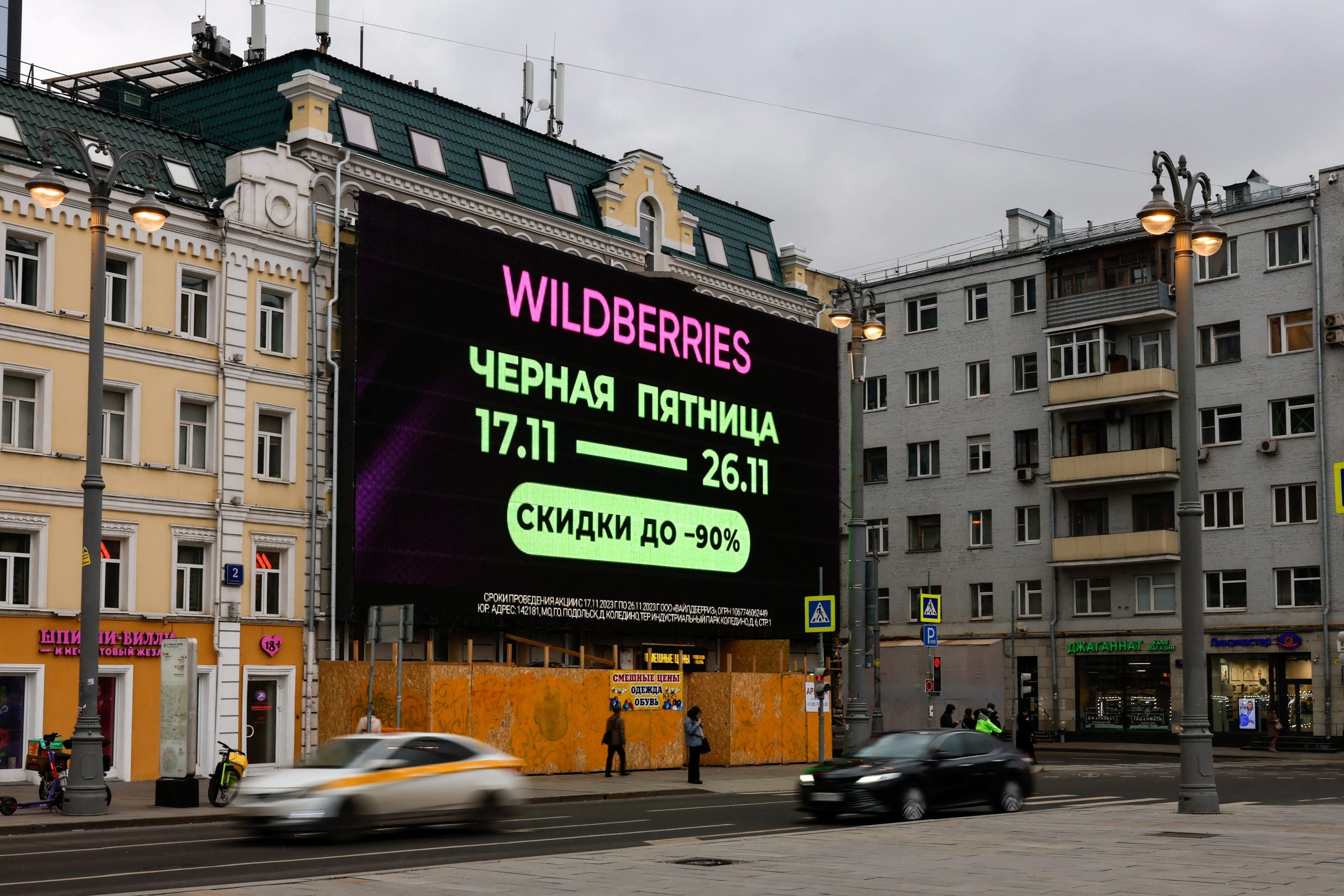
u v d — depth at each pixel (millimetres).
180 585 32062
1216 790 22969
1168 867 14859
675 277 42406
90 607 23125
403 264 35219
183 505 31812
